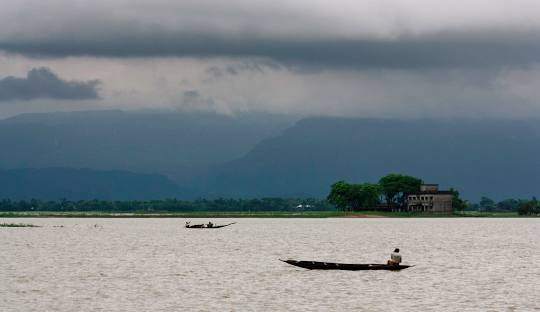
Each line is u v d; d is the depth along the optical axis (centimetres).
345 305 19012
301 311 18225
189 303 19312
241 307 18750
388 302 19425
